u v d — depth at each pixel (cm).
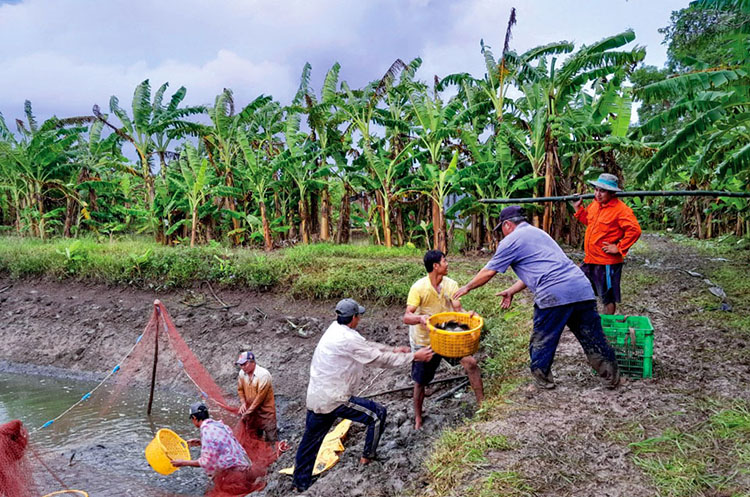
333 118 1452
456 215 1402
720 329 586
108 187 1727
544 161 1199
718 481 300
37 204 1669
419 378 493
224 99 1519
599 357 439
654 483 307
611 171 1213
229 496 488
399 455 438
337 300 966
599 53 1030
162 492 521
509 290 461
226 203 1605
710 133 984
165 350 902
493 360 581
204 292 1078
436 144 1272
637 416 391
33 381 885
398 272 998
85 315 1058
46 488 423
